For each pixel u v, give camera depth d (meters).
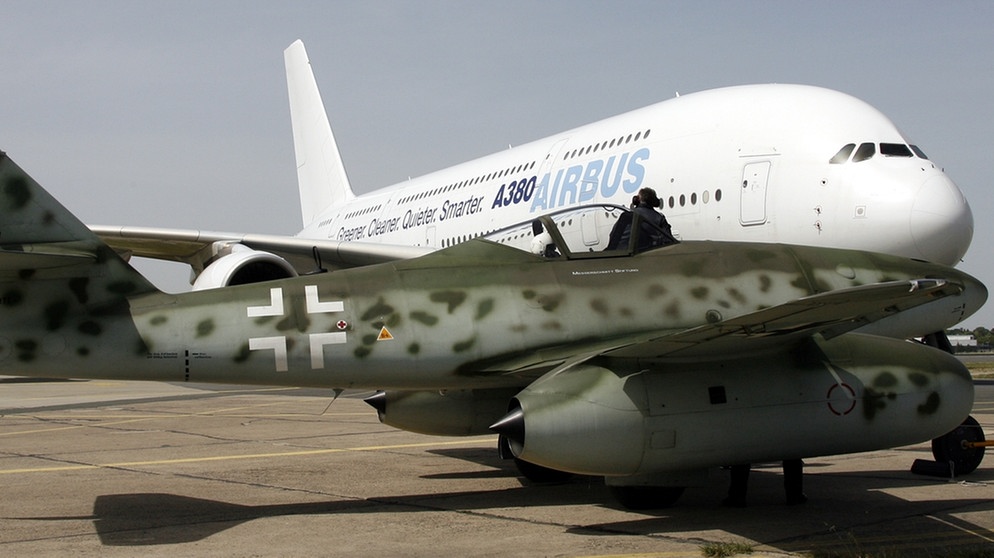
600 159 13.81
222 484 7.37
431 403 7.59
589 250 6.78
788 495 6.36
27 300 5.84
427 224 18.66
